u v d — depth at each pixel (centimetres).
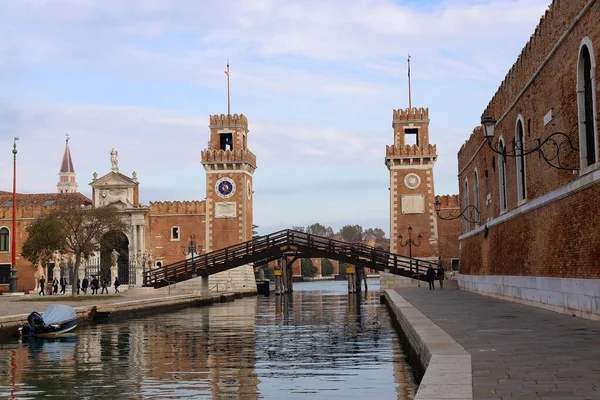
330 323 4228
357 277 9144
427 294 5188
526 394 1199
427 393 1188
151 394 1922
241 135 9569
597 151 2395
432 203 8638
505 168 4222
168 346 3111
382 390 1891
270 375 2208
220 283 8894
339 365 2394
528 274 3484
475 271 5422
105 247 7469
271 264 17100
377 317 4681
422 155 8631
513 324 2433
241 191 9219
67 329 3738
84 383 2131
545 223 3112
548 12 3055
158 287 7369
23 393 1975
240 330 3847
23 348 3095
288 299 7688
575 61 2653
